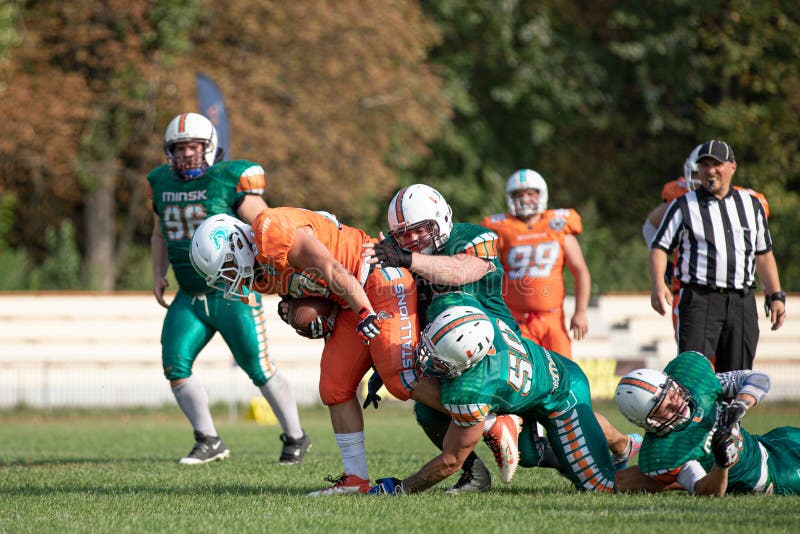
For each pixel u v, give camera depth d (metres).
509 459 18.34
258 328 26.28
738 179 86.31
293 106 78.50
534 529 14.41
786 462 17.84
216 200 25.44
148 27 73.38
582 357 64.12
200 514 16.41
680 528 14.26
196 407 27.08
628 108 94.50
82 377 60.56
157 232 27.81
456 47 90.19
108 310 65.44
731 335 23.06
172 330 26.62
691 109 93.31
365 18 77.62
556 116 90.19
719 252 22.78
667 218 23.30
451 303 17.69
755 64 87.62
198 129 25.48
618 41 93.00
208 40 78.00
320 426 46.88
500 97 86.50
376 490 18.77
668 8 88.94
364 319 17.58
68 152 74.62
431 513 16.03
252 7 75.69
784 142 88.81
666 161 94.38
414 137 84.69
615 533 14.05
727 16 87.44
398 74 79.88
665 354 63.94
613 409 53.59
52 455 30.41
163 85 73.81
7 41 71.81
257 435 40.66
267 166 75.88
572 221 30.78
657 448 17.92
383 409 59.53
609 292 74.50
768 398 59.97
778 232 83.62
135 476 22.86
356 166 79.06
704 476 17.47
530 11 89.69
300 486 20.66
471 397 17.22
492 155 90.38
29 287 73.12
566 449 18.81
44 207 87.12
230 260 18.38
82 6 73.50
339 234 18.61
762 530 14.06
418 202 18.08
